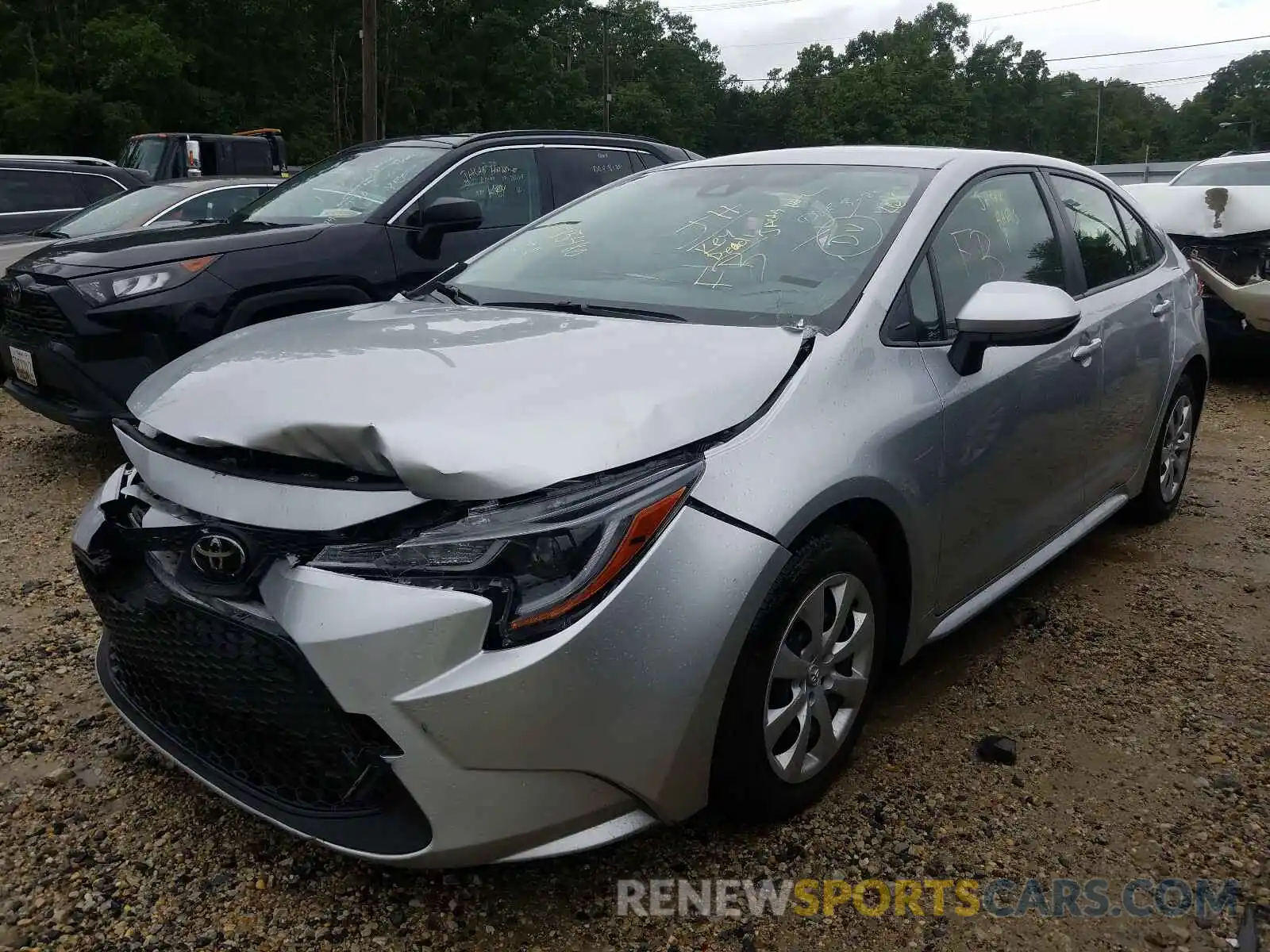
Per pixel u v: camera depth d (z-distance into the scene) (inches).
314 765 82.1
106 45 1427.2
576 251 131.2
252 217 238.7
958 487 112.7
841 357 100.9
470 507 78.1
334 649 76.5
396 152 248.5
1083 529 150.5
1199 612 150.9
